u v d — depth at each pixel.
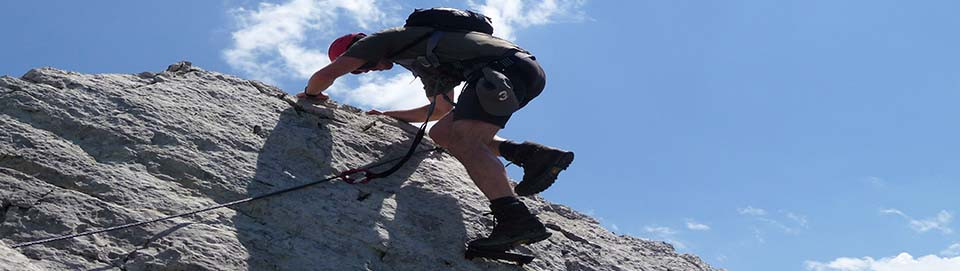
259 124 6.11
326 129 6.34
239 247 5.14
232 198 5.46
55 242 4.85
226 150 5.77
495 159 5.71
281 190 5.61
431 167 6.39
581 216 6.98
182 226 5.14
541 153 5.91
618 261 6.52
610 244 6.75
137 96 5.95
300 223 5.46
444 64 5.90
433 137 5.85
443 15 6.01
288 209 5.51
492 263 5.80
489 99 5.63
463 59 5.84
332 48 6.48
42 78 5.87
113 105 5.81
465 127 5.70
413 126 6.87
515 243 5.65
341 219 5.60
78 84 5.88
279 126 6.16
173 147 5.63
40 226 4.93
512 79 5.78
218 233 5.17
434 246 5.72
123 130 5.64
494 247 5.68
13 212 4.97
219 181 5.52
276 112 6.32
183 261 4.90
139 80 6.25
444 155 6.64
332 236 5.48
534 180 5.91
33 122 5.53
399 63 6.12
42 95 5.70
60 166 5.29
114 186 5.26
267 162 5.82
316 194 5.71
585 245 6.51
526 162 5.98
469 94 5.76
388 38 6.06
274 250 5.23
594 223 6.98
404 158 5.93
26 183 5.13
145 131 5.68
